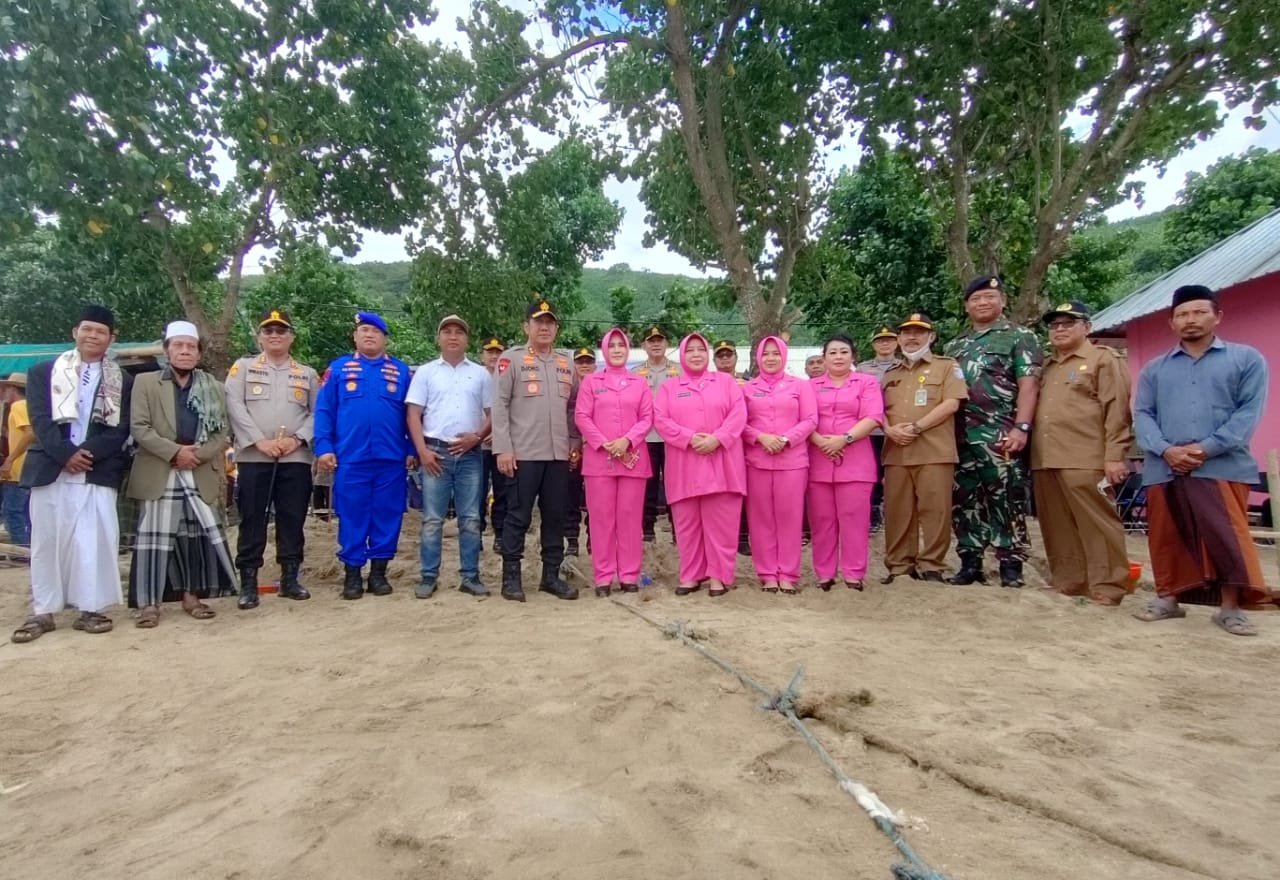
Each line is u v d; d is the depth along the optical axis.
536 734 3.15
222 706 3.55
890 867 2.27
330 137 9.56
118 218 7.40
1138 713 3.44
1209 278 10.95
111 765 3.03
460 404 5.87
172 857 2.37
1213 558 4.79
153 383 5.17
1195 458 4.80
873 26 9.96
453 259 11.28
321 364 21.20
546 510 5.83
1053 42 9.20
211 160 8.45
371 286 40.91
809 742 3.08
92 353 5.03
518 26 10.37
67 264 17.23
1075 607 5.31
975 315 6.15
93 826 2.59
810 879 2.21
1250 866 2.29
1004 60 9.81
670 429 5.84
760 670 3.88
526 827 2.47
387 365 5.91
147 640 4.68
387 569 6.91
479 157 11.02
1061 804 2.62
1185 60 8.84
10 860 2.40
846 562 5.95
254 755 3.04
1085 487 5.50
